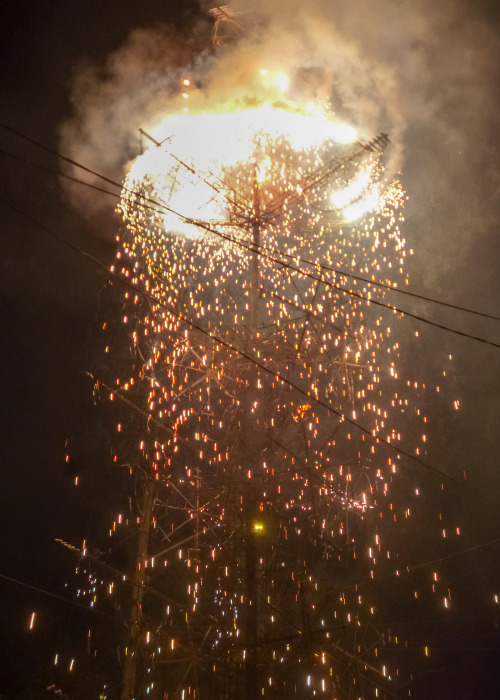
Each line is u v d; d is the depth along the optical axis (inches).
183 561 540.1
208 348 542.0
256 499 479.5
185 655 463.8
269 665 448.5
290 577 486.6
